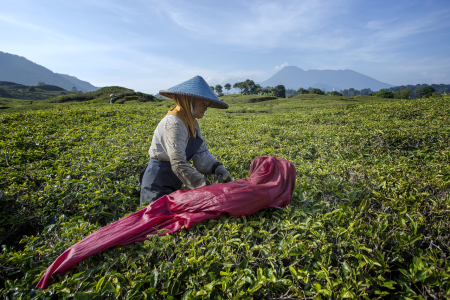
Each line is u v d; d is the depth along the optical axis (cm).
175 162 230
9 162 447
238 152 469
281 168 256
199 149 272
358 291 152
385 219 208
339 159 426
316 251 183
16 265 194
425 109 820
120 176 372
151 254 188
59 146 571
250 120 1112
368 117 829
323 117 963
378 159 397
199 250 186
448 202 222
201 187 230
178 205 228
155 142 250
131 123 888
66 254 188
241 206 218
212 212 218
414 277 160
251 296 157
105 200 297
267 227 224
